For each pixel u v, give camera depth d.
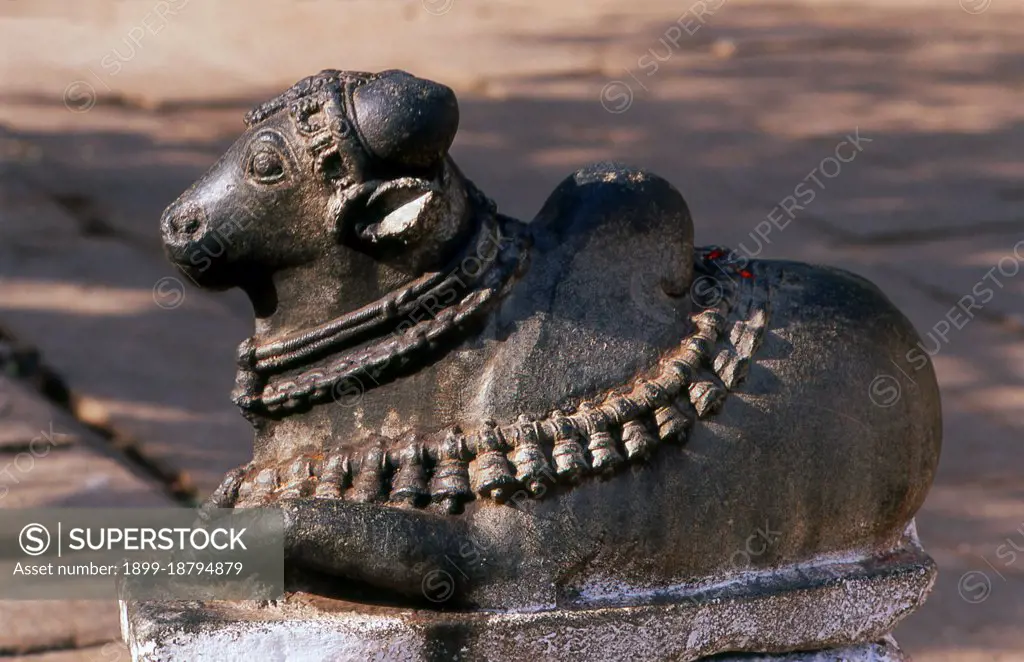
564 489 2.69
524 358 2.74
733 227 8.33
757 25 13.10
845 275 3.08
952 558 5.18
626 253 2.84
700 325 2.85
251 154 2.70
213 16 12.95
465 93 10.90
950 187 9.15
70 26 12.52
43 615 4.72
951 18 13.58
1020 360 6.80
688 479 2.75
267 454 2.91
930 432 3.00
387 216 2.67
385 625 2.64
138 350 6.62
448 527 2.67
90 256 7.75
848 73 11.70
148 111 10.34
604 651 2.73
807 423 2.83
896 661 3.05
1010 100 11.09
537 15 13.25
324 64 11.48
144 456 5.73
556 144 9.70
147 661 2.58
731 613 2.80
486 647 2.67
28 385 6.28
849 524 2.92
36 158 9.23
